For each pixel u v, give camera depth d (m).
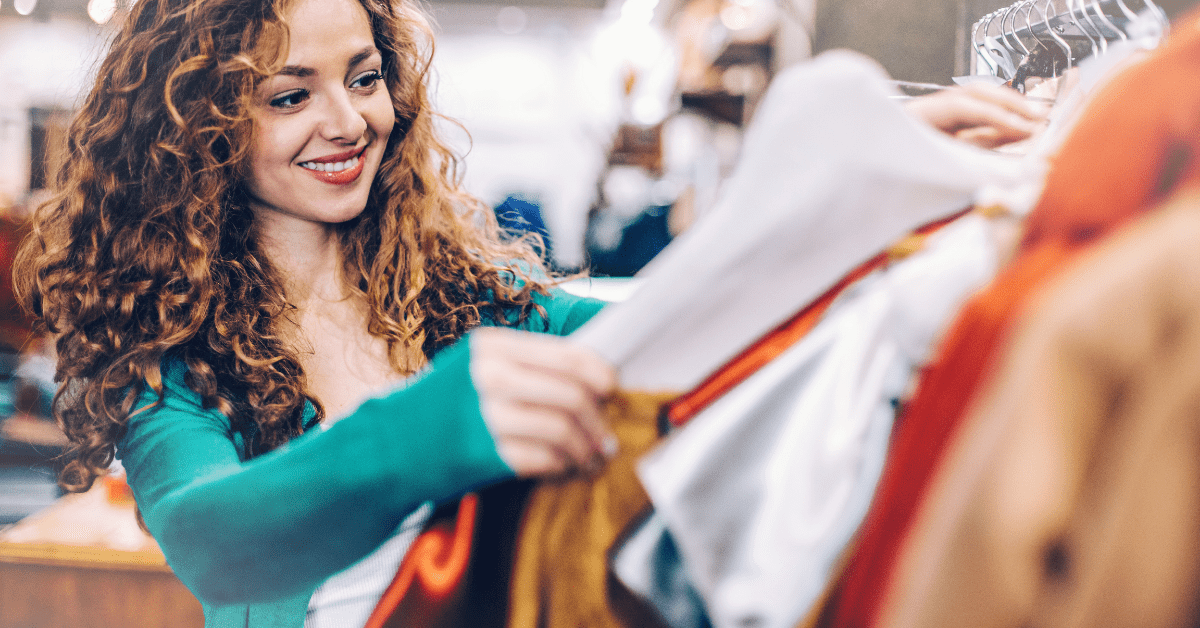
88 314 0.87
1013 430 0.35
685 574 0.53
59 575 1.56
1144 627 0.34
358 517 0.51
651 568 0.52
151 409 0.82
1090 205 0.37
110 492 1.78
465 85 5.65
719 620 0.47
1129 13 0.69
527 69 5.62
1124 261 0.35
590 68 3.13
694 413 0.53
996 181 0.47
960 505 0.37
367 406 0.53
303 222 1.00
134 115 0.90
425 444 0.48
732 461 0.49
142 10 0.92
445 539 0.61
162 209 0.88
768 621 0.46
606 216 2.38
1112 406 0.34
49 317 0.92
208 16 0.84
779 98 0.44
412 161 1.05
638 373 0.46
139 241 0.88
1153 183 0.36
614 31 2.78
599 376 0.45
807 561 0.46
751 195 0.44
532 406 0.45
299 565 0.54
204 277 0.87
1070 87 0.59
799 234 0.44
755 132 0.44
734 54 2.44
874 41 1.99
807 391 0.49
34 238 0.98
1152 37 0.54
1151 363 0.34
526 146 5.73
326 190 0.91
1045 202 0.40
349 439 0.52
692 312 0.45
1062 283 0.36
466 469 0.47
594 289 1.54
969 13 1.76
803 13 2.11
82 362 0.86
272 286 0.96
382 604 0.63
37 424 2.87
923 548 0.38
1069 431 0.34
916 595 0.38
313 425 0.94
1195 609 0.33
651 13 2.67
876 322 0.49
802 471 0.48
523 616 0.55
